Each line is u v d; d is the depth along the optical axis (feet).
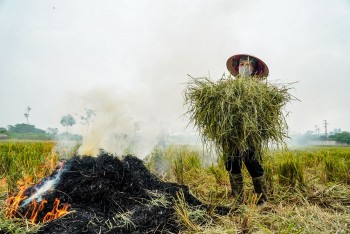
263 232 10.05
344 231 10.19
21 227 9.91
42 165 18.38
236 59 16.63
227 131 13.25
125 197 12.14
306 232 10.17
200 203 13.08
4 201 11.55
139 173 14.03
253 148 13.64
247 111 13.28
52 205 11.23
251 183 17.83
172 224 10.77
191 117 14.62
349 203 14.15
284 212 12.08
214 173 19.01
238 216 11.97
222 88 14.02
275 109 13.98
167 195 12.94
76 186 12.10
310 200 14.56
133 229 10.11
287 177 16.76
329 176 20.15
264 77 14.93
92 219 10.43
